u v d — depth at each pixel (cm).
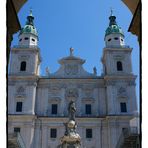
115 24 6600
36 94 5575
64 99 5541
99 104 5559
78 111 5425
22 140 4816
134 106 5375
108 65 5762
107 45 6050
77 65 5897
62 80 5694
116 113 5294
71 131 3198
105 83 5681
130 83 5591
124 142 4447
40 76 5688
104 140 5200
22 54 5812
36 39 6278
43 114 5375
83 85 5706
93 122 5328
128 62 5812
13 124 5125
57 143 5122
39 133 5191
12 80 5519
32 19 6600
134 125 4944
